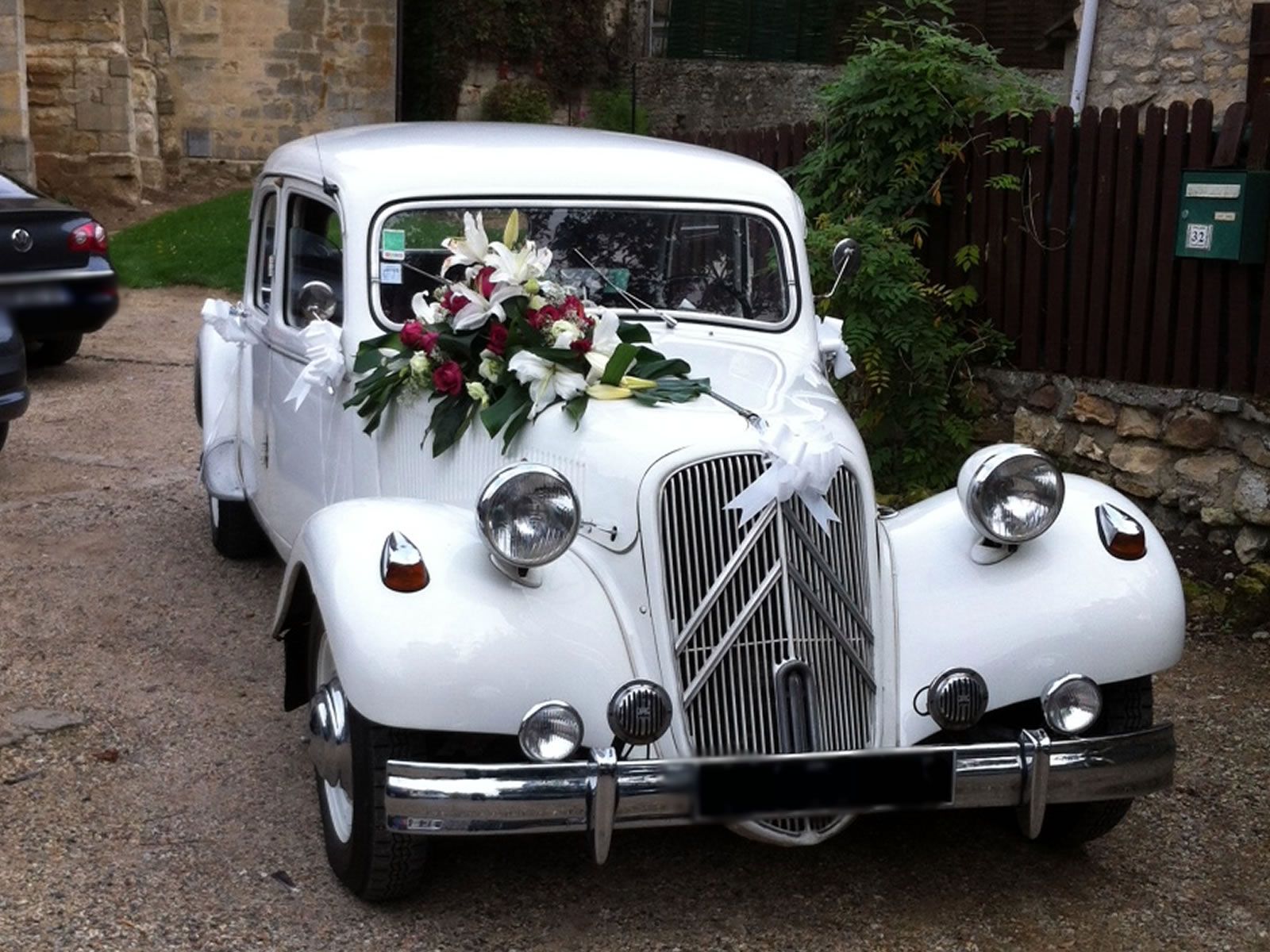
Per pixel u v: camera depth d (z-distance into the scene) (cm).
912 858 430
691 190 502
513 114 2295
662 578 370
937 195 759
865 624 385
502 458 414
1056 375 729
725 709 371
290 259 553
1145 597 393
